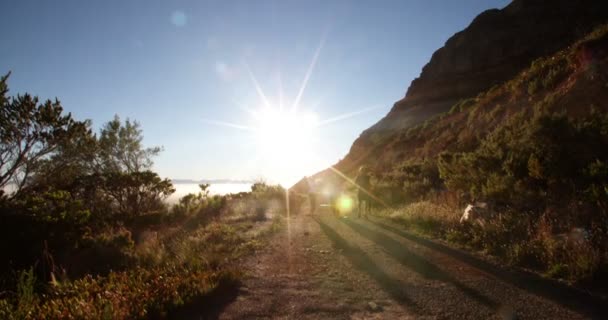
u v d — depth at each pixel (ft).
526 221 23.81
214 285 16.88
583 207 22.39
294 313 14.30
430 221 33.09
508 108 68.08
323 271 20.76
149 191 52.85
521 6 196.75
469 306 14.39
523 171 30.63
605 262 16.42
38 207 25.64
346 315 14.06
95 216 35.94
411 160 100.73
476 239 24.70
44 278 19.97
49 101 43.47
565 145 28.27
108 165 59.77
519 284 16.66
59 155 48.75
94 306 14.30
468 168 39.19
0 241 21.85
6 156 41.83
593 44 53.62
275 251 26.73
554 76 59.41
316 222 44.78
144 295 15.24
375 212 51.26
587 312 13.35
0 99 40.60
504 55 182.29
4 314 14.29
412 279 18.38
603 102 44.39
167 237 33.65
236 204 60.18
